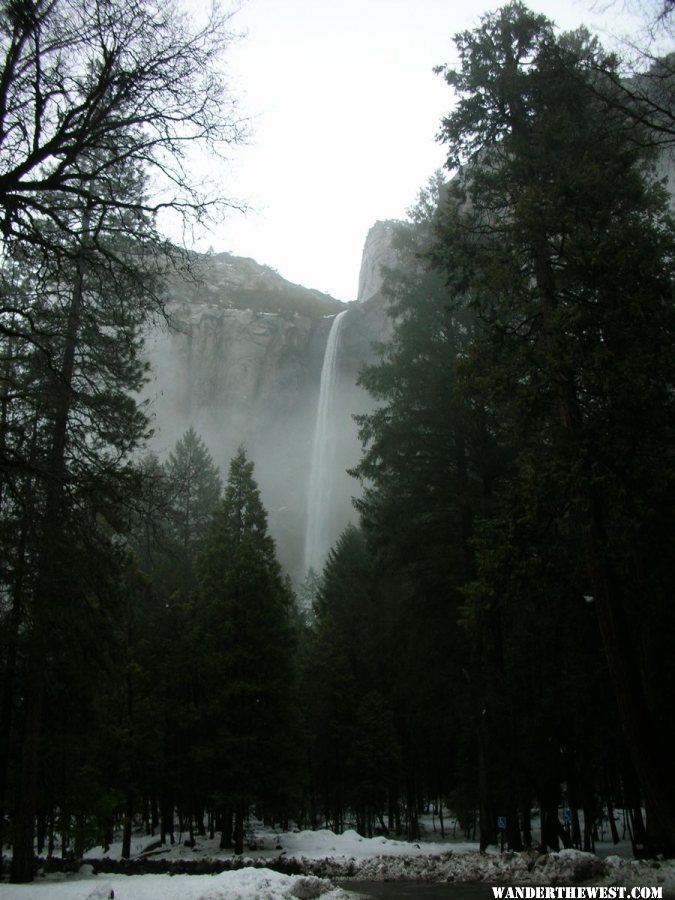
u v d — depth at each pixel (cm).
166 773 2895
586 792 2388
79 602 1667
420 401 2075
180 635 3069
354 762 3450
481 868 1423
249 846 2572
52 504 1186
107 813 2119
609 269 1129
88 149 878
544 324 1184
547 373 1143
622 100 945
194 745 2703
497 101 1365
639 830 1761
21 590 1638
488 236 1370
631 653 1097
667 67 841
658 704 1380
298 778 2725
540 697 1923
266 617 2723
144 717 2858
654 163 1240
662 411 1041
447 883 1299
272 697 2650
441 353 2039
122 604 1884
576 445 1060
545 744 1948
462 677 1939
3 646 1783
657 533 1201
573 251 1169
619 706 1091
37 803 1892
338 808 3666
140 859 2414
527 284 1273
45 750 1867
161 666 3053
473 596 1172
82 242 937
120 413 1667
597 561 1115
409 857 1848
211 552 2859
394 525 2039
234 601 2703
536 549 1187
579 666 1719
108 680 2052
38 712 1633
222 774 2525
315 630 4781
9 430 1073
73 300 1082
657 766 1048
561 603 1412
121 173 898
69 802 1988
